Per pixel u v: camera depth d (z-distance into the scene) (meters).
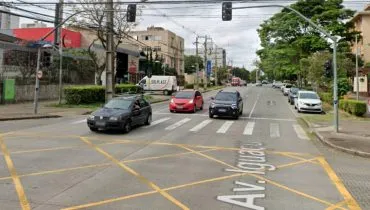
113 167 11.18
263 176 10.62
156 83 56.44
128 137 17.16
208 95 57.53
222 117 26.97
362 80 50.31
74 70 42.72
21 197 8.14
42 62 27.23
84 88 33.72
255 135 19.00
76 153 13.13
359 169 12.04
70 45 56.28
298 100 32.94
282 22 58.06
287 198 8.59
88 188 8.95
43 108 29.98
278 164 12.35
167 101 43.69
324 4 55.81
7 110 27.38
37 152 13.12
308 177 10.70
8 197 8.13
